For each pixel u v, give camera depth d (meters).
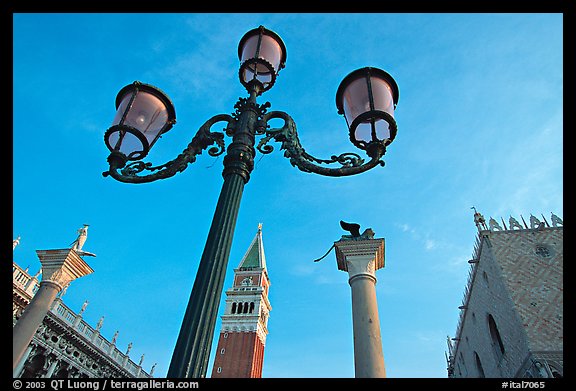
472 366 41.94
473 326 40.12
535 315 29.12
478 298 37.94
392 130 5.56
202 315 4.18
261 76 7.45
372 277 7.06
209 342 4.14
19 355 7.25
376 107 5.65
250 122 6.14
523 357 28.41
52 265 8.88
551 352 26.86
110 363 35.94
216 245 4.71
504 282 31.78
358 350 6.01
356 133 5.70
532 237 34.66
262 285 83.75
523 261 32.94
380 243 7.41
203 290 4.36
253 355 71.00
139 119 6.25
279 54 7.64
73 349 31.98
